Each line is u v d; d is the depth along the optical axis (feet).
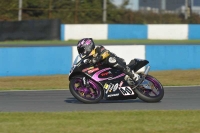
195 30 327.88
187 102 100.89
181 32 325.42
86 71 93.50
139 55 174.40
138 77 94.53
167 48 177.17
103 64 94.68
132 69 96.17
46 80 151.64
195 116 80.53
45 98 108.68
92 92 96.99
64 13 369.71
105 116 80.64
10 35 283.18
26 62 164.25
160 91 97.14
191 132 66.69
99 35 313.73
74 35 308.19
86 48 91.91
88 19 371.35
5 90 125.08
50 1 361.51
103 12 351.87
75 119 77.61
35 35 289.53
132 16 381.40
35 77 158.92
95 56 92.12
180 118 78.28
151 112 85.10
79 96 95.09
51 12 367.45
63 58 168.35
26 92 120.47
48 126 71.00
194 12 384.88
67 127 70.13
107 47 170.40
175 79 152.15
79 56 94.94
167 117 79.41
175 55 178.19
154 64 176.04
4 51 161.68
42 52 165.78
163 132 66.64
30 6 362.94
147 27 320.09
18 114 83.56
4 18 346.33
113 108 91.66
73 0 376.68
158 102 100.01
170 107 93.35
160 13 381.81
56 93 118.32
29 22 287.89
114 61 92.94
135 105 95.55
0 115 82.58
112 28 315.37
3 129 68.64
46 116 81.10
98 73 94.07
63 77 158.71
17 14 352.08
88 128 69.31
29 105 97.76
